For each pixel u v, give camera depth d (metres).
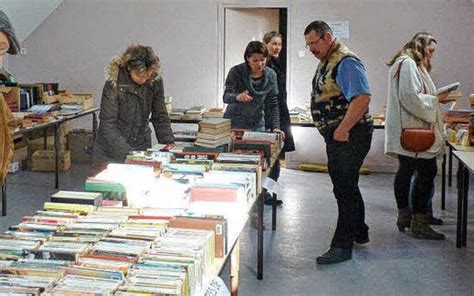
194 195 2.92
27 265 2.08
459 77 7.86
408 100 4.94
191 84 8.36
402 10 7.85
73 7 8.38
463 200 4.89
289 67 8.16
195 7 8.23
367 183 7.38
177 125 8.10
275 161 4.69
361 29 7.95
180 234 2.42
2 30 2.55
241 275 4.36
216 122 4.16
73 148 8.14
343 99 4.24
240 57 8.53
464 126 5.47
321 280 4.28
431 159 5.04
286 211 6.07
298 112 7.19
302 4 8.03
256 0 8.10
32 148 7.77
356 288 4.14
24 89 7.18
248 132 4.79
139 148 4.30
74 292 1.86
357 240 4.98
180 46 8.30
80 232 2.43
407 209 5.34
